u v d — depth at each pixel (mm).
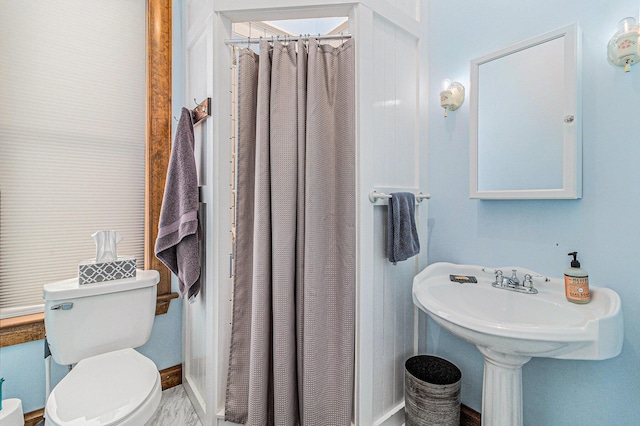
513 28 1285
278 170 1292
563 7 1143
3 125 1379
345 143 1305
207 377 1409
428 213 1643
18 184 1415
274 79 1304
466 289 1329
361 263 1287
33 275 1456
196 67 1603
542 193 1166
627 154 1000
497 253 1353
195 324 1616
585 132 1094
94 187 1617
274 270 1280
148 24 1732
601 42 1052
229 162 1405
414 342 1587
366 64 1300
